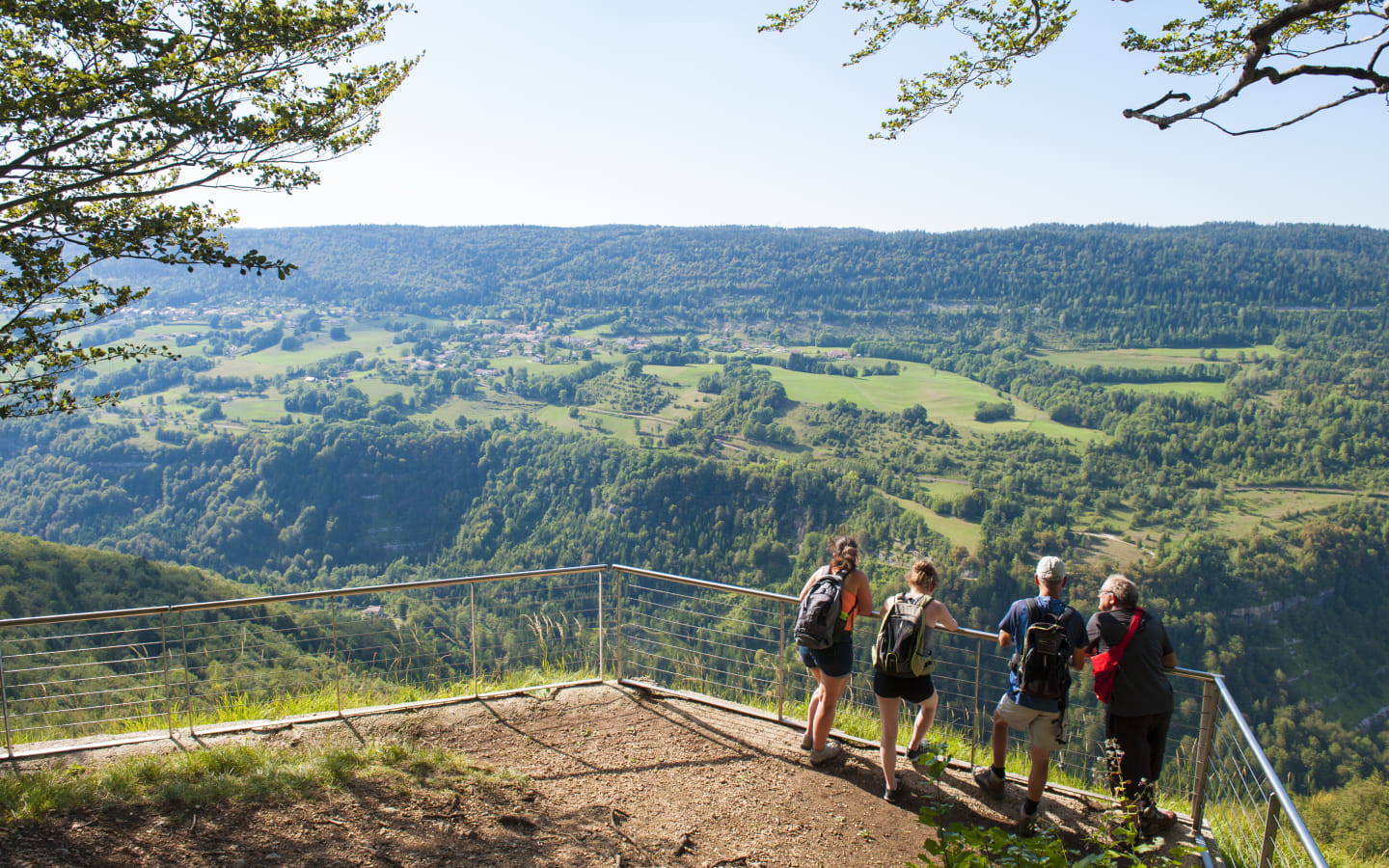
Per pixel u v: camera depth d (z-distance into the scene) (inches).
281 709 231.8
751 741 205.3
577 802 171.5
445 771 179.0
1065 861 124.6
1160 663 166.4
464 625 1069.1
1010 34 213.6
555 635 273.3
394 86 221.3
